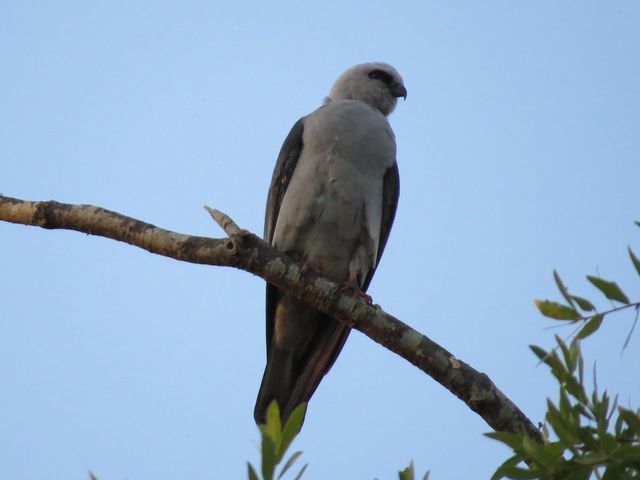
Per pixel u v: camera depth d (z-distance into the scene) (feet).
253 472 18.13
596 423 19.63
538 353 20.65
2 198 28.40
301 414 18.75
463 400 26.61
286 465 18.20
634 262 20.16
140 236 27.55
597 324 20.30
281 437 18.58
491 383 26.53
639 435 19.04
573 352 20.26
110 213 27.84
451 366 26.78
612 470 18.86
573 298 20.51
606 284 20.25
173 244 27.58
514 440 19.77
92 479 18.16
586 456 18.98
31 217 27.89
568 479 19.03
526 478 19.34
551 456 19.06
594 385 19.97
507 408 26.12
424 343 27.53
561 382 20.07
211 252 27.61
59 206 27.94
